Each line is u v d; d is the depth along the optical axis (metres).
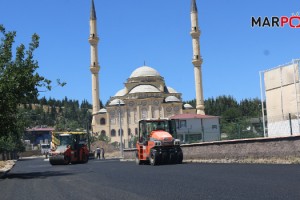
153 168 25.09
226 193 11.46
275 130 32.94
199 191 12.23
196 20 115.06
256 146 24.83
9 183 19.58
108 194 12.88
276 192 11.05
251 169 18.94
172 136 30.38
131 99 127.56
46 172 27.66
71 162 43.59
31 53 25.58
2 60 24.89
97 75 126.19
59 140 43.28
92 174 22.62
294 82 32.25
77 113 190.88
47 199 12.62
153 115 126.69
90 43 124.31
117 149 91.00
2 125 25.23
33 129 138.88
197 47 114.94
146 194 12.30
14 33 25.86
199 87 114.56
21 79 24.56
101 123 128.88
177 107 127.50
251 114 120.62
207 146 30.14
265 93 35.81
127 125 127.12
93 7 123.69
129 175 20.25
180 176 17.75
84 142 44.72
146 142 30.33
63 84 25.97
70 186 16.27
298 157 21.81
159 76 135.38
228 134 34.03
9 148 71.19
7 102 24.39
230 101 165.00
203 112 114.25
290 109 33.03
